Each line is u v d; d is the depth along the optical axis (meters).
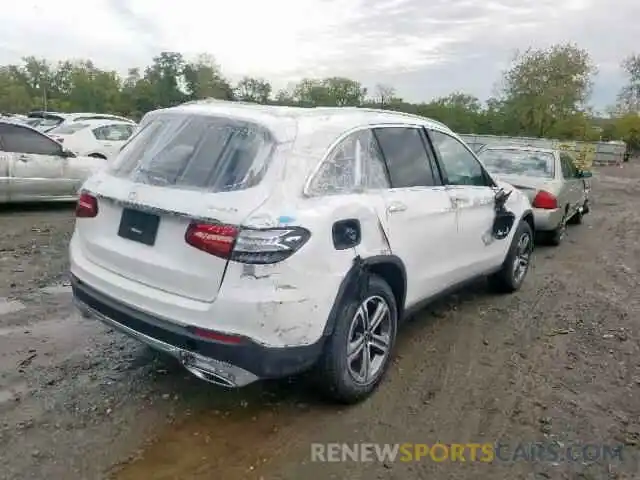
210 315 2.92
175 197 3.09
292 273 2.95
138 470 2.89
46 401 3.47
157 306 3.09
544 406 3.75
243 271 2.88
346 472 2.98
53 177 9.42
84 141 12.95
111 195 3.35
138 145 3.65
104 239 3.44
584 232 10.83
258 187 3.02
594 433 3.46
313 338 3.12
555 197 8.48
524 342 4.84
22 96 67.81
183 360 3.06
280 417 3.44
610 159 38.62
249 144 3.21
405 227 3.83
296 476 2.92
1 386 3.62
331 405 3.60
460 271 4.75
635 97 60.34
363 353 3.60
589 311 5.75
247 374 2.98
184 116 3.61
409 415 3.55
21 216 8.95
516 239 5.81
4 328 4.53
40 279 5.80
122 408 3.44
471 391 3.91
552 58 49.78
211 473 2.90
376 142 3.83
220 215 2.92
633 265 8.01
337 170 3.42
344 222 3.28
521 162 9.23
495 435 3.39
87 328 4.61
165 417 3.37
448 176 4.58
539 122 50.34
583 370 4.34
